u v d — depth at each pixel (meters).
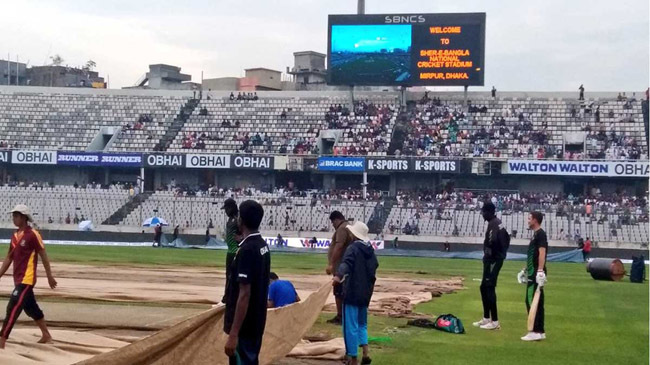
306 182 69.19
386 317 18.86
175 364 9.66
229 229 15.61
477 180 66.44
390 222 61.94
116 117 74.38
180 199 65.31
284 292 13.55
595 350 15.08
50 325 15.38
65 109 75.12
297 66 93.38
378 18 65.69
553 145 66.81
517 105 71.06
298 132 71.25
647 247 56.66
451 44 64.69
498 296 25.78
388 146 67.94
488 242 17.31
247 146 70.62
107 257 41.34
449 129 69.25
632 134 67.00
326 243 59.28
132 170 71.31
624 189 65.00
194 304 20.03
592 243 57.44
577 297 26.17
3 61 95.56
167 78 93.19
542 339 16.09
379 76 65.94
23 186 67.50
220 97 75.62
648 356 14.52
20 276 12.62
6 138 72.69
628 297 26.53
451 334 16.55
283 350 12.45
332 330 16.03
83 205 65.81
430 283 30.16
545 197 64.31
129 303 19.89
